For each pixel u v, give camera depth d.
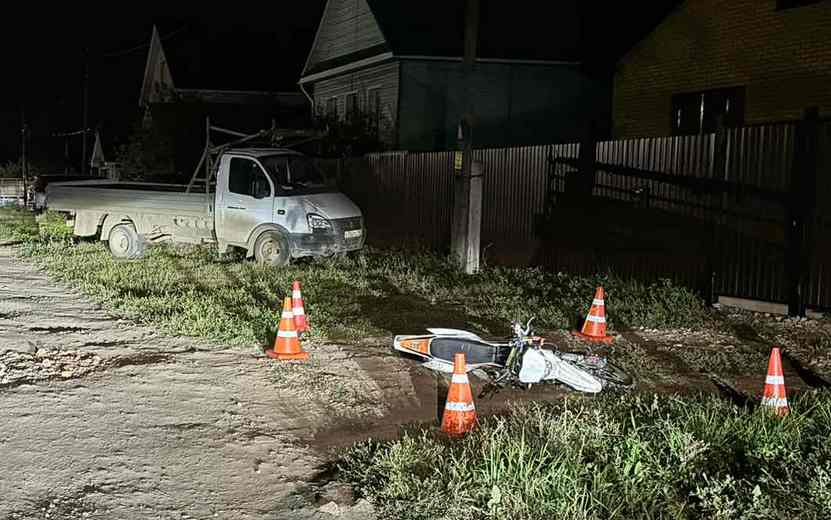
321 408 7.53
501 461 5.71
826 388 8.45
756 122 16.77
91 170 57.97
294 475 5.98
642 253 13.70
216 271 14.98
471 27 15.86
